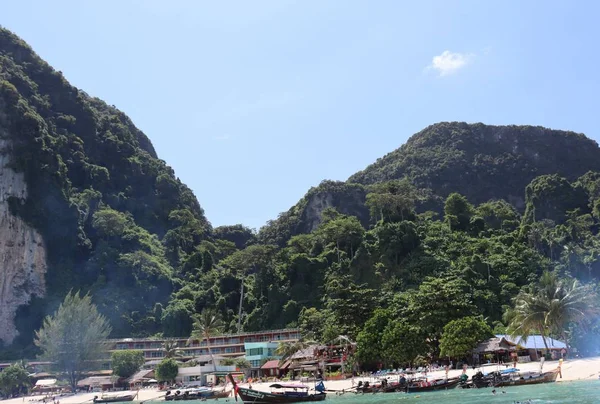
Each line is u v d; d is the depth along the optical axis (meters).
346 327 110.62
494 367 84.06
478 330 92.19
